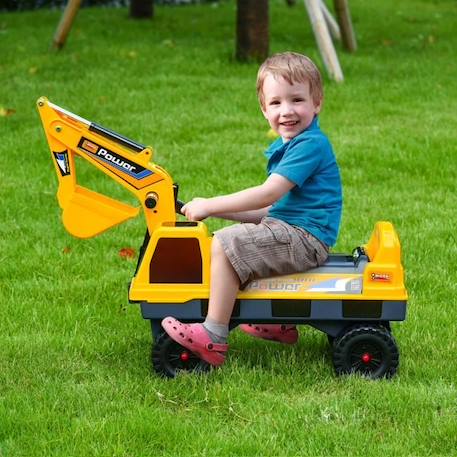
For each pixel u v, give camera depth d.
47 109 6.18
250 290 6.09
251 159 11.33
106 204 6.30
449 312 7.35
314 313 6.11
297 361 6.45
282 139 6.38
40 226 9.38
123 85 14.67
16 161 11.34
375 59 16.97
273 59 6.27
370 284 6.09
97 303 7.58
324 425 5.44
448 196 10.25
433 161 11.22
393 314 6.10
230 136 12.27
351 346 6.12
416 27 20.52
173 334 5.97
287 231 6.07
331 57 15.21
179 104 13.73
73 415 5.61
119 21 20.45
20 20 20.97
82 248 8.83
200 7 23.28
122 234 9.16
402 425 5.49
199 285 6.11
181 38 18.44
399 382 6.04
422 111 13.55
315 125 6.30
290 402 5.79
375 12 22.53
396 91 14.65
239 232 6.02
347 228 9.19
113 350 6.65
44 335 6.85
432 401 5.71
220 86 14.62
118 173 6.24
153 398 5.82
